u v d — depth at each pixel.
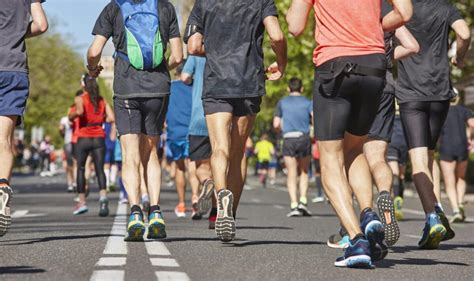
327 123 15.92
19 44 18.92
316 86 15.99
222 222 18.75
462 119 34.69
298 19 16.39
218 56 19.72
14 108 18.66
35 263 16.08
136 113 21.28
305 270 15.63
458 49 21.58
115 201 45.12
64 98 177.00
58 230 24.22
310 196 59.25
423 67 21.20
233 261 16.84
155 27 21.34
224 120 19.61
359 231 15.77
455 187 34.03
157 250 18.56
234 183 20.59
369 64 15.70
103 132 33.25
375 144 21.55
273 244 20.53
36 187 70.12
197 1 20.02
